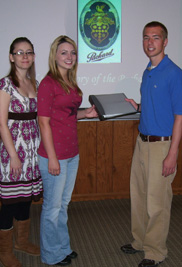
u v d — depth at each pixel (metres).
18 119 1.99
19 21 2.92
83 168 3.22
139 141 2.21
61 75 2.00
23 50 1.97
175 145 2.00
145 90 2.09
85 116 2.31
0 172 2.03
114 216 2.95
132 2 3.00
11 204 2.08
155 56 2.06
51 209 2.09
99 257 2.32
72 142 2.06
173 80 1.96
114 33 3.04
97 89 3.14
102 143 3.20
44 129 1.92
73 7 2.95
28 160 2.05
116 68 3.12
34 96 2.10
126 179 3.32
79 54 3.04
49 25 2.96
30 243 2.38
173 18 3.08
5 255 2.14
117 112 2.23
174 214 2.98
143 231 2.33
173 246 2.44
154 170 2.08
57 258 2.20
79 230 2.70
